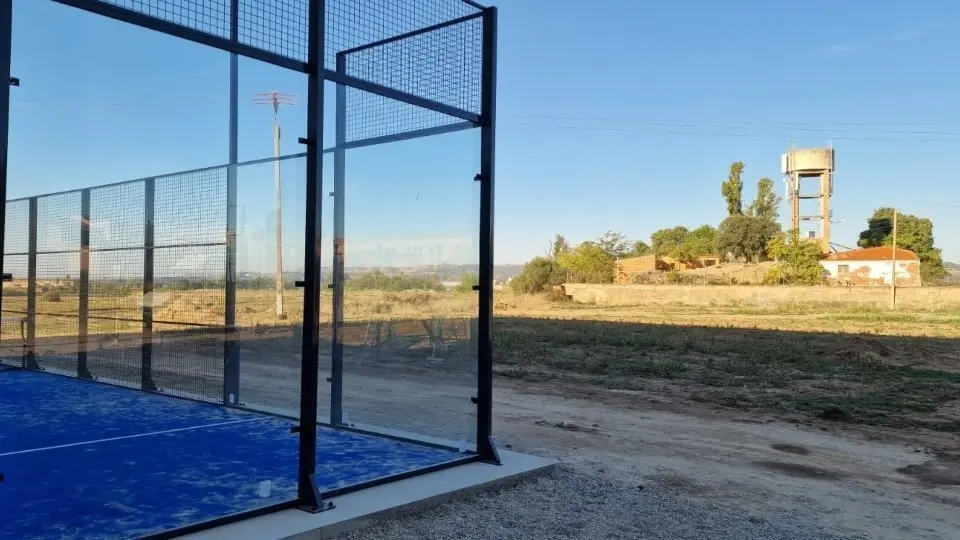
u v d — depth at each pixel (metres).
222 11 3.69
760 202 72.44
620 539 3.84
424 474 4.68
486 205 5.12
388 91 4.73
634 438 6.79
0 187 2.81
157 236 8.01
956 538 4.14
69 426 6.01
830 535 4.10
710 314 29.72
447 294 5.39
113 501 3.93
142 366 8.08
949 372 12.09
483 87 5.16
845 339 17.64
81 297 8.90
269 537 3.40
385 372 5.81
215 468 4.65
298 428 3.91
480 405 5.11
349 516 3.75
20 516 3.66
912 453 6.43
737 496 4.88
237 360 7.16
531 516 4.15
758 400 9.19
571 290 41.28
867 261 50.00
